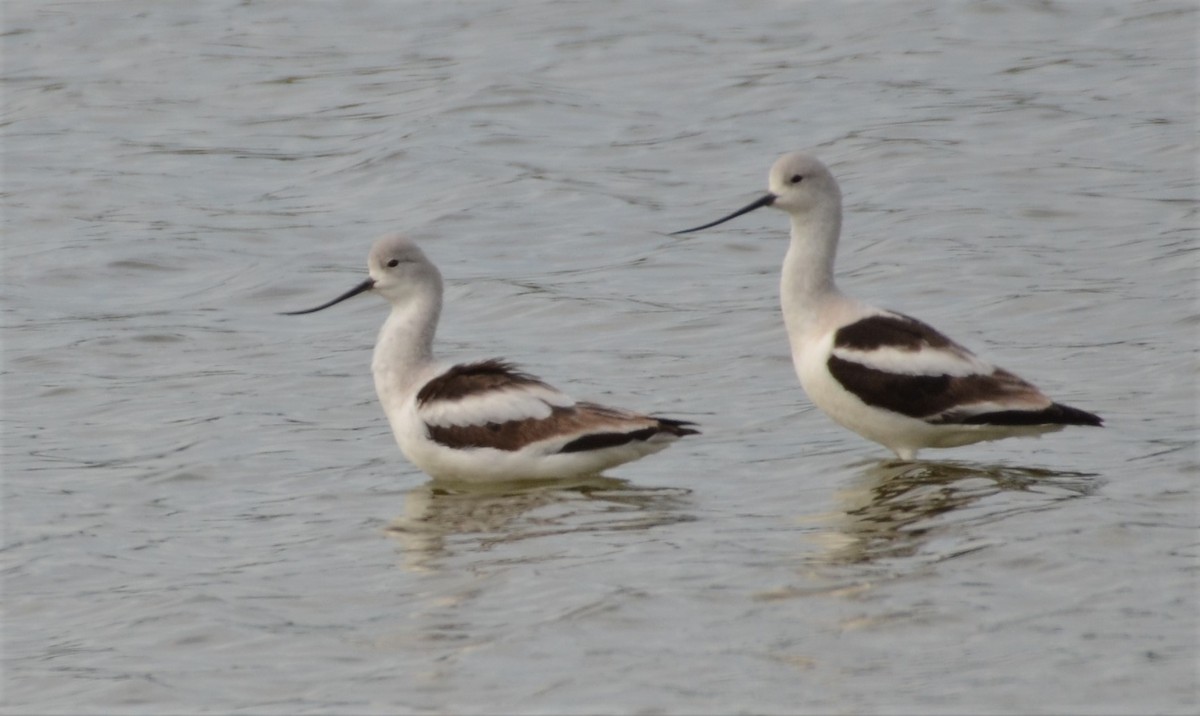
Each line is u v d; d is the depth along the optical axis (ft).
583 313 63.46
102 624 38.65
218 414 54.44
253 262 71.41
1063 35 96.78
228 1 112.57
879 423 46.44
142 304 66.90
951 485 44.65
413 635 36.76
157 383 57.82
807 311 47.83
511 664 34.91
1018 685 32.65
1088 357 55.57
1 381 58.23
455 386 46.96
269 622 38.06
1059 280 63.41
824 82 91.50
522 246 72.23
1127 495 42.70
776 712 32.09
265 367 59.31
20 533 44.80
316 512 45.68
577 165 81.92
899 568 38.73
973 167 77.61
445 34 104.32
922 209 72.79
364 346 61.41
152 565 42.16
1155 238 67.21
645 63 96.68
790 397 54.19
